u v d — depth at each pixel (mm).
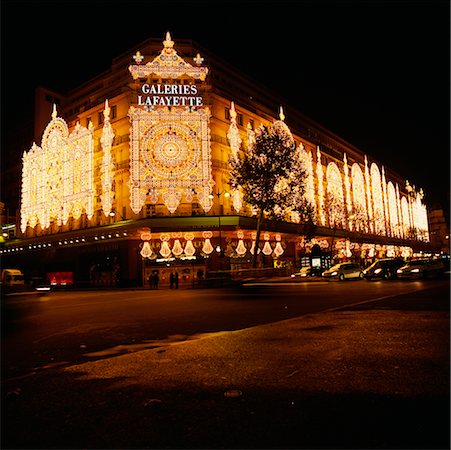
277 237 50312
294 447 3422
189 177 40812
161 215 41812
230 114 47000
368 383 4984
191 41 46312
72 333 10211
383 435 3596
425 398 4418
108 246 44625
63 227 50906
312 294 19781
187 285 40531
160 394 4844
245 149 46688
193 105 42031
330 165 66812
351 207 71500
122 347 8023
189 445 3504
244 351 7020
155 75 42656
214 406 4371
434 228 133125
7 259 61094
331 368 5707
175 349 7434
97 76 51969
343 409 4184
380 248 78438
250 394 4723
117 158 44625
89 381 5547
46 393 5074
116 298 23953
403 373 5336
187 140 41219
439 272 29500
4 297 28781
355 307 12773
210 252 42062
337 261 58219
